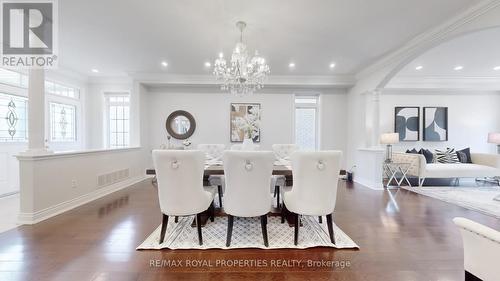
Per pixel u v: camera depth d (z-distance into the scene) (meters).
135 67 4.70
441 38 2.91
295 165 2.07
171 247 2.04
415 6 2.46
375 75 4.41
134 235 2.27
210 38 3.27
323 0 2.35
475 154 5.08
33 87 2.67
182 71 4.95
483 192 4.09
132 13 2.61
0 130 3.82
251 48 3.61
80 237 2.22
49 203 2.78
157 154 1.98
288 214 2.64
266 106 5.57
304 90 5.62
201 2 2.39
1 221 2.60
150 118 5.52
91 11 2.58
